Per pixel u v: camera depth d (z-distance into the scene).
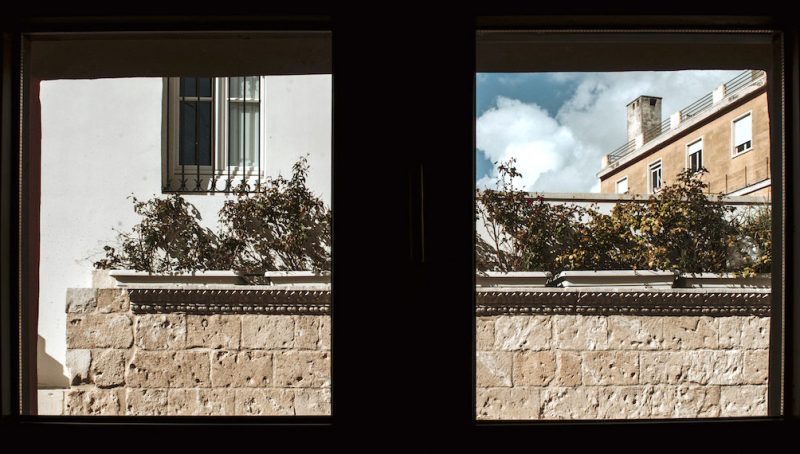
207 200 5.23
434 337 1.59
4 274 1.63
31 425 1.55
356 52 1.62
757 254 5.09
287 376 5.01
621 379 5.11
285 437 1.55
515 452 1.55
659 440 1.55
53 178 5.12
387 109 1.62
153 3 1.62
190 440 1.54
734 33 1.75
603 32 1.78
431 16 1.62
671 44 2.09
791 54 1.68
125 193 5.17
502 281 5.11
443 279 1.60
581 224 5.17
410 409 1.58
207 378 4.98
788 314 1.71
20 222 1.70
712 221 5.13
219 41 2.16
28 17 1.63
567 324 5.13
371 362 1.58
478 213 5.12
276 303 5.06
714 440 1.56
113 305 4.98
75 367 4.89
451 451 1.56
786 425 1.58
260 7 1.62
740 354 5.16
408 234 1.61
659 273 5.20
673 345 5.12
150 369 4.95
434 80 1.62
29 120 1.83
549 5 1.62
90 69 2.39
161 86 5.23
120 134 5.20
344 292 1.60
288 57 2.42
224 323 5.02
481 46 1.99
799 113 1.66
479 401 5.05
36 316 2.02
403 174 1.61
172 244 5.18
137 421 1.57
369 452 1.56
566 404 5.06
